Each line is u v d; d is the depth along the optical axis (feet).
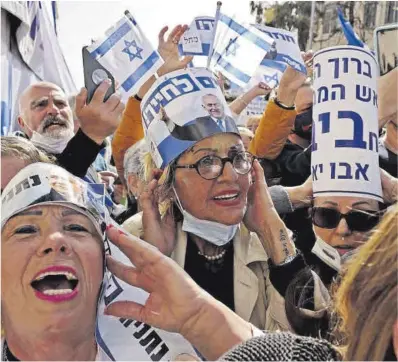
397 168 5.99
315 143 5.46
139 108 6.32
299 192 5.81
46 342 4.20
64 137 6.38
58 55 7.22
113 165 8.01
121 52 5.64
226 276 5.22
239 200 5.15
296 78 5.93
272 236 5.15
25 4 6.97
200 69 5.52
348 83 5.32
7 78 6.80
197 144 5.18
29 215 4.25
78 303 4.22
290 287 4.98
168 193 5.32
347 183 5.35
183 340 4.91
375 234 3.17
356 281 3.15
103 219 4.62
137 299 4.99
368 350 3.06
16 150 5.28
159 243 5.20
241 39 6.20
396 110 5.91
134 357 4.82
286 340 2.95
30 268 4.13
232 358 2.83
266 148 6.08
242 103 6.51
